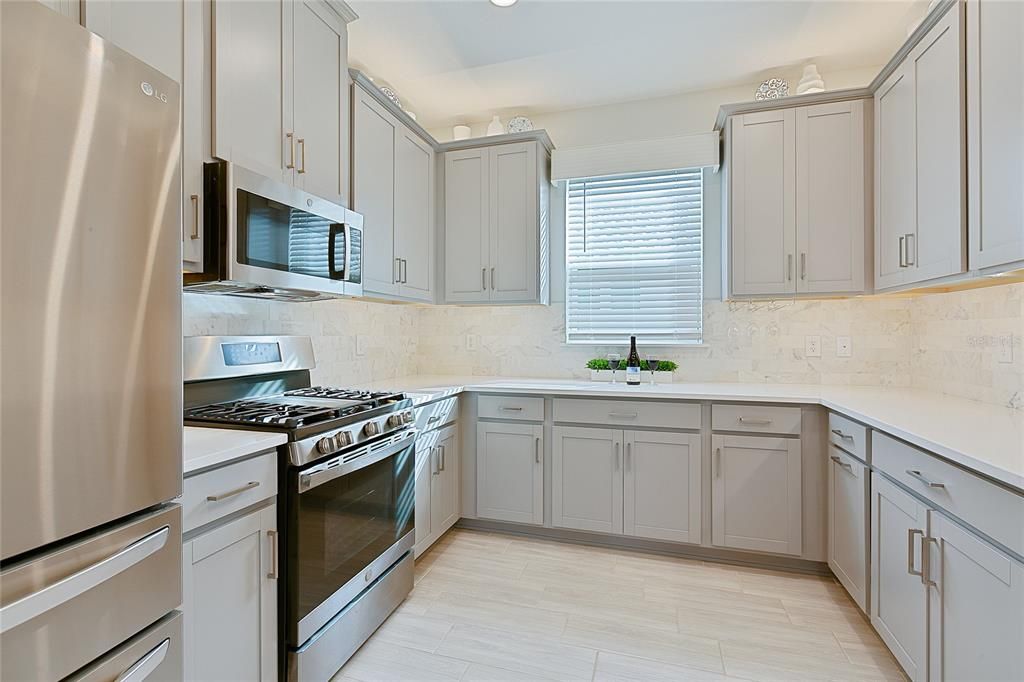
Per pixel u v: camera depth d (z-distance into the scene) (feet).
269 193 5.43
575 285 10.69
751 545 7.97
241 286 5.57
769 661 5.71
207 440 4.47
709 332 9.93
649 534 8.45
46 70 2.49
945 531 4.42
